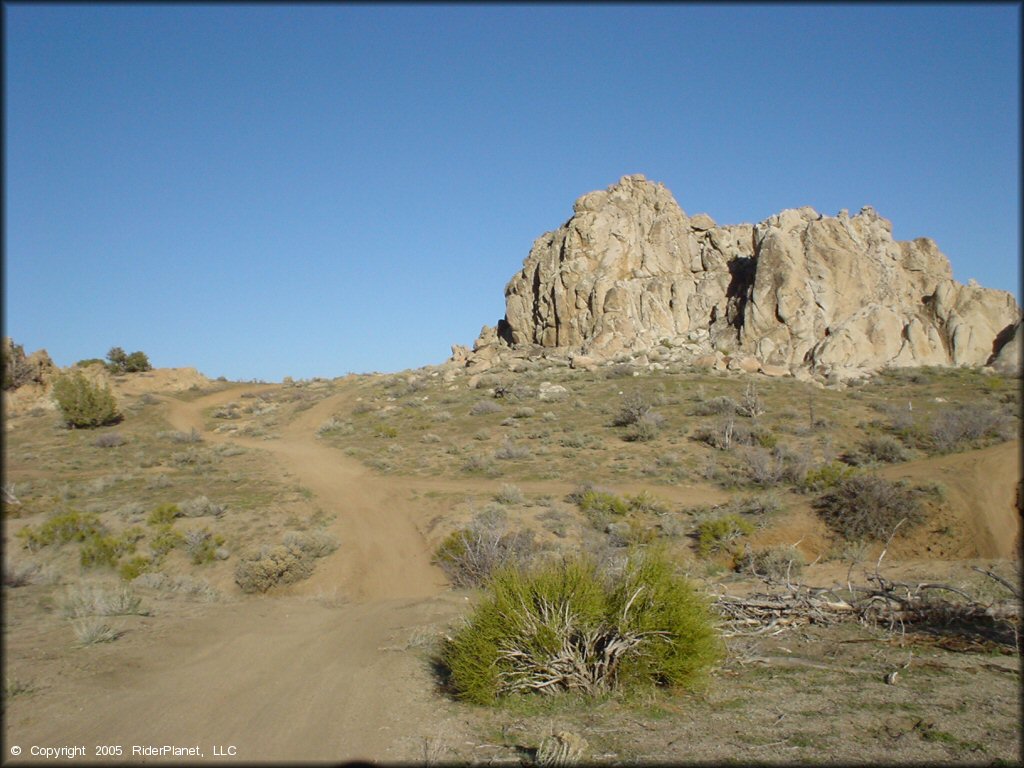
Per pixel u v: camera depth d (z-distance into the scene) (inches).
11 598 562.3
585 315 2847.0
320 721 280.4
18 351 2746.1
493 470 1593.3
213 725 273.7
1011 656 361.4
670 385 2266.2
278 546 1037.2
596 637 319.0
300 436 2290.8
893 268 2719.0
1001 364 2343.8
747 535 1045.2
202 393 3341.5
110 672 345.1
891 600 443.2
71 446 2129.7
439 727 275.1
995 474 1253.1
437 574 1008.9
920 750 241.1
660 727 269.7
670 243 3014.3
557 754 237.9
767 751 242.8
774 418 1870.1
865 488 1122.0
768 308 2593.5
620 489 1378.0
